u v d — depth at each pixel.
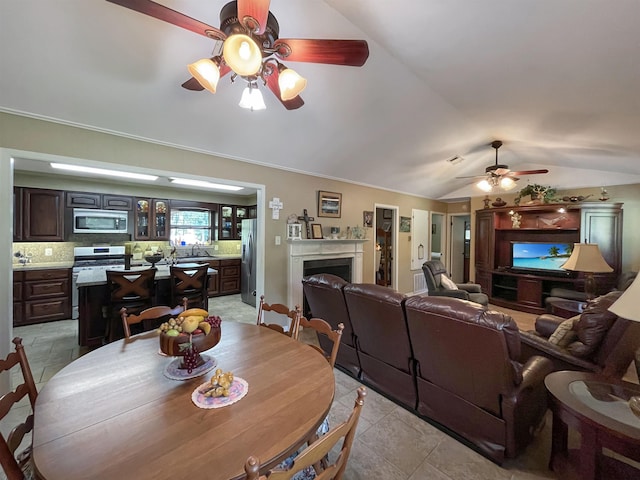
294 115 3.07
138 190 5.25
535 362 1.92
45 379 2.61
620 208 4.57
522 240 5.86
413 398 2.18
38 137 2.40
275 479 0.64
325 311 2.83
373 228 5.54
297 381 1.27
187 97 2.54
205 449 0.86
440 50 2.12
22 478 0.96
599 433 1.26
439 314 1.74
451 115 3.51
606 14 1.41
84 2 1.71
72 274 4.37
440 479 1.61
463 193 6.75
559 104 2.58
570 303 3.76
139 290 3.08
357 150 4.09
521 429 1.70
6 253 2.29
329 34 2.15
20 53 1.91
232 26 1.44
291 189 4.20
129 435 0.91
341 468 0.87
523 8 1.50
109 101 2.42
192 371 1.32
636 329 1.89
